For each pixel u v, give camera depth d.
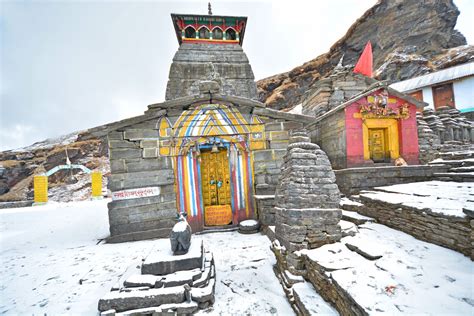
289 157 4.43
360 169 7.46
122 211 6.97
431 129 11.38
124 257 5.65
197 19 12.90
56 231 8.95
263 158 7.82
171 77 12.09
